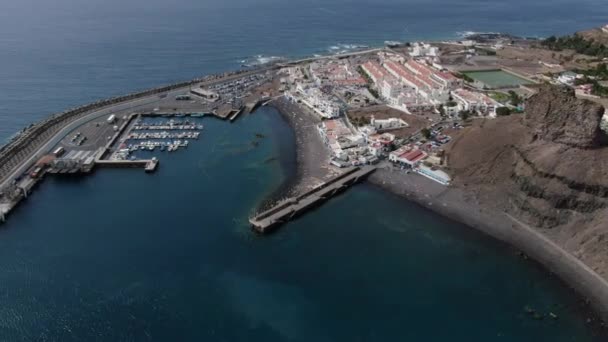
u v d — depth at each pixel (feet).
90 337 439.63
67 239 577.84
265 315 470.39
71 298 485.15
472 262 547.08
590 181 574.97
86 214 631.15
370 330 454.81
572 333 447.42
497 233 594.24
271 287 507.30
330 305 485.15
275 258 553.64
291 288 506.89
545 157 619.26
